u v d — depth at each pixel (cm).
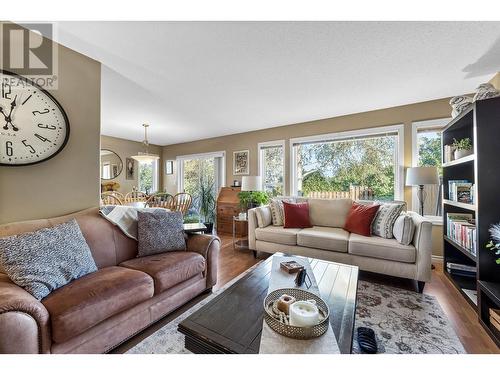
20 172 166
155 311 165
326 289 140
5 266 124
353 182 374
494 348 142
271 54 201
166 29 167
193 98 303
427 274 215
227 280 248
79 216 188
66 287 133
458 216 248
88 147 205
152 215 215
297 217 319
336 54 201
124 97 300
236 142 509
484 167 181
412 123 321
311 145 414
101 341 132
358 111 354
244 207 427
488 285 165
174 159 634
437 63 215
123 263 181
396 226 245
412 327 164
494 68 223
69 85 192
